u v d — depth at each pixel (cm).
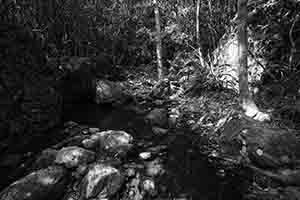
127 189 281
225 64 634
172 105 633
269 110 433
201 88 647
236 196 276
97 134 402
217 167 340
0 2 432
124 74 920
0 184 282
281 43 519
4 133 337
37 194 244
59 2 741
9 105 355
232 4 748
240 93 433
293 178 278
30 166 321
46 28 683
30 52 443
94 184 260
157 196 277
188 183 304
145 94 733
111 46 953
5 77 361
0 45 367
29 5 616
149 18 1030
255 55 564
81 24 844
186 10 827
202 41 848
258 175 305
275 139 329
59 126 473
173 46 996
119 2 1005
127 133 424
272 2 548
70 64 620
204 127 474
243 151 350
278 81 496
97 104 641
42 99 432
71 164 306
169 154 380
